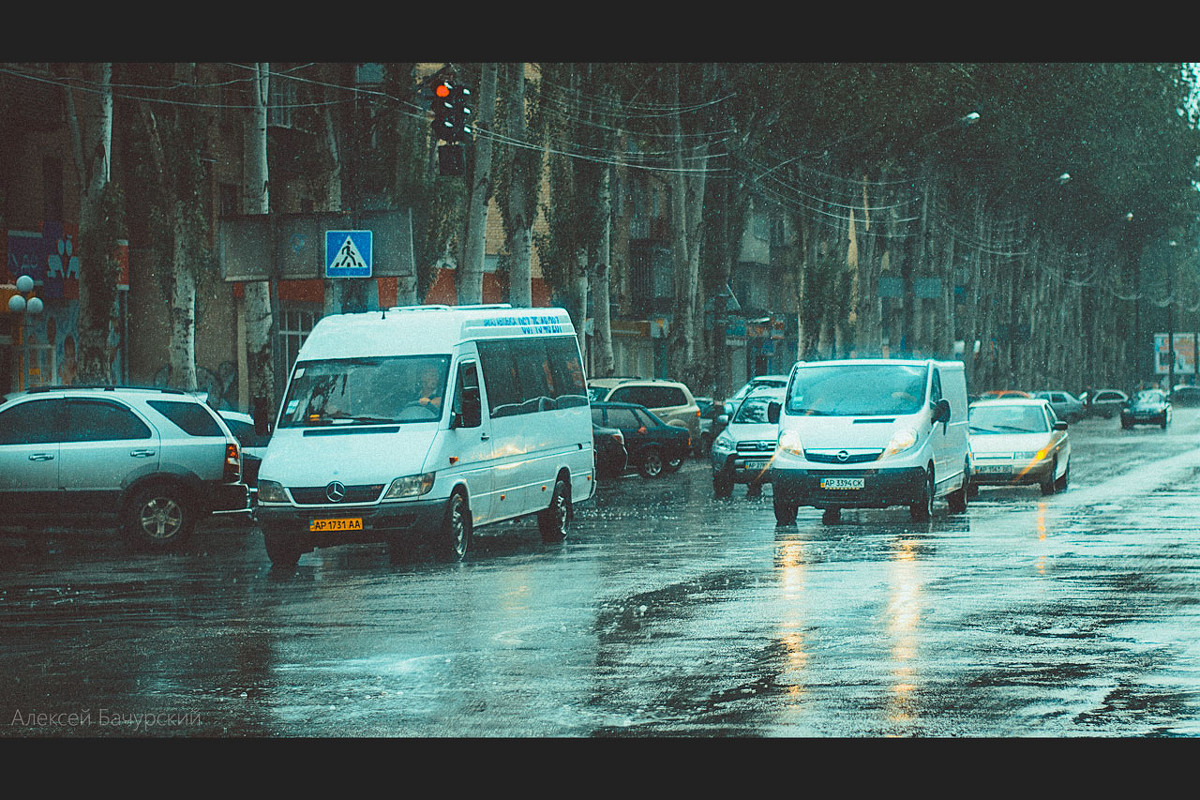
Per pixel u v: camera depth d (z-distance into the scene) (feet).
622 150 227.61
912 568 70.44
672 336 222.28
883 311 361.71
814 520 101.30
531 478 87.86
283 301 216.74
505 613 56.80
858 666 44.68
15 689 43.11
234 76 203.10
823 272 279.08
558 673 43.98
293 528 77.00
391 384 81.20
